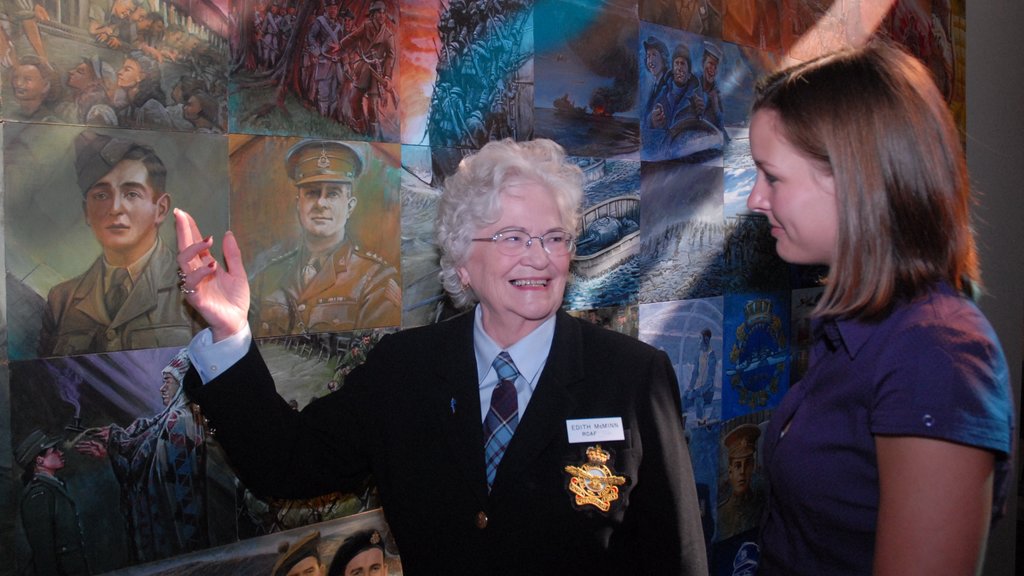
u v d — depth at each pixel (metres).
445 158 1.88
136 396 1.42
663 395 1.22
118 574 1.40
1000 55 4.12
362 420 1.28
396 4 1.77
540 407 1.16
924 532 0.73
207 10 1.48
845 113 0.81
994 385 0.74
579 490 1.12
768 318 2.88
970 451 0.72
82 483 1.36
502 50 1.99
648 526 1.16
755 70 2.77
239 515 1.56
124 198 1.39
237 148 1.53
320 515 1.69
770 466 0.98
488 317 1.27
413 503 1.19
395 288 1.79
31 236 1.29
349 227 1.71
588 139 2.21
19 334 1.29
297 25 1.60
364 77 1.72
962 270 0.82
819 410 0.90
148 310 1.43
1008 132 4.21
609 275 2.28
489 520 1.13
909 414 0.75
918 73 0.81
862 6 3.21
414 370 1.28
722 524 2.71
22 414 1.29
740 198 2.74
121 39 1.38
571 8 2.15
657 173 2.42
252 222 1.55
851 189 0.81
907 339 0.79
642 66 2.36
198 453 1.51
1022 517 4.20
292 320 1.62
